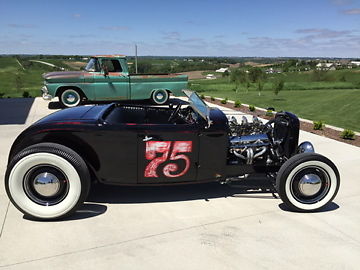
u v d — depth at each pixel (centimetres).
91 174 384
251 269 273
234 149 413
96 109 407
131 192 419
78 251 290
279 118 426
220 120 381
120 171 361
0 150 583
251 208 384
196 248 300
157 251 294
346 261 287
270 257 290
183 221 349
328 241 317
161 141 355
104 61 1086
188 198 406
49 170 329
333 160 570
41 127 346
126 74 1109
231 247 303
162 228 333
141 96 1147
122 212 365
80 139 345
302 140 705
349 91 2194
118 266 272
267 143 424
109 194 411
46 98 1058
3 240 303
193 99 398
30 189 334
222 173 390
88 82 1074
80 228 329
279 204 396
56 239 307
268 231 333
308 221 356
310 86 3344
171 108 465
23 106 1092
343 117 1108
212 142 372
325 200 372
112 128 346
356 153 611
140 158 358
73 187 331
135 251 293
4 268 264
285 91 2317
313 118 1087
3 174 470
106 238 312
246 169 404
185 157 368
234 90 2561
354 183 466
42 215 333
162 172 368
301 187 365
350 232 335
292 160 360
